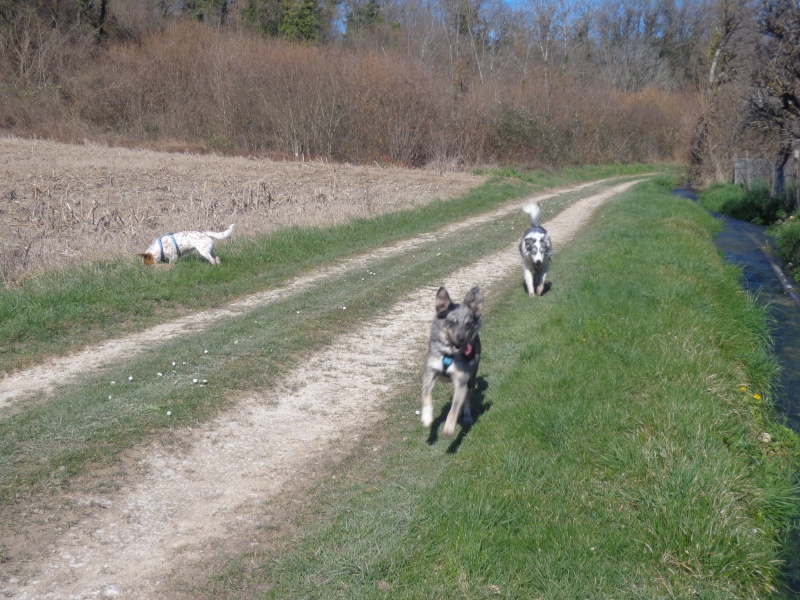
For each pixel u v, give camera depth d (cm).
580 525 467
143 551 450
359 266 1307
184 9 5288
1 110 3462
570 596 404
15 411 636
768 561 461
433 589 408
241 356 796
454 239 1625
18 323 853
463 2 5500
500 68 5322
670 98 6131
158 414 638
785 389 834
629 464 543
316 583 420
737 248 1830
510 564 428
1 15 3909
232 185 2225
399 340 902
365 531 468
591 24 7769
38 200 1627
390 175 2975
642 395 687
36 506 488
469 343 592
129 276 1077
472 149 3816
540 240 1083
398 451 598
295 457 585
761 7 1931
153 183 2119
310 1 5450
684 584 425
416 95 3653
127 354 802
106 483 525
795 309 1212
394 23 6262
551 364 749
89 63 4034
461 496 495
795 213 2114
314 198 1964
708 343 876
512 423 622
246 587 421
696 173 3881
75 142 3303
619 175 4525
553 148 4309
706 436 592
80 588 412
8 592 403
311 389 731
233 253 1273
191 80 3809
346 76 3619
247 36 4231
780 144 2202
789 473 607
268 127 3631
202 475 550
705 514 474
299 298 1054
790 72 1909
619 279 1135
